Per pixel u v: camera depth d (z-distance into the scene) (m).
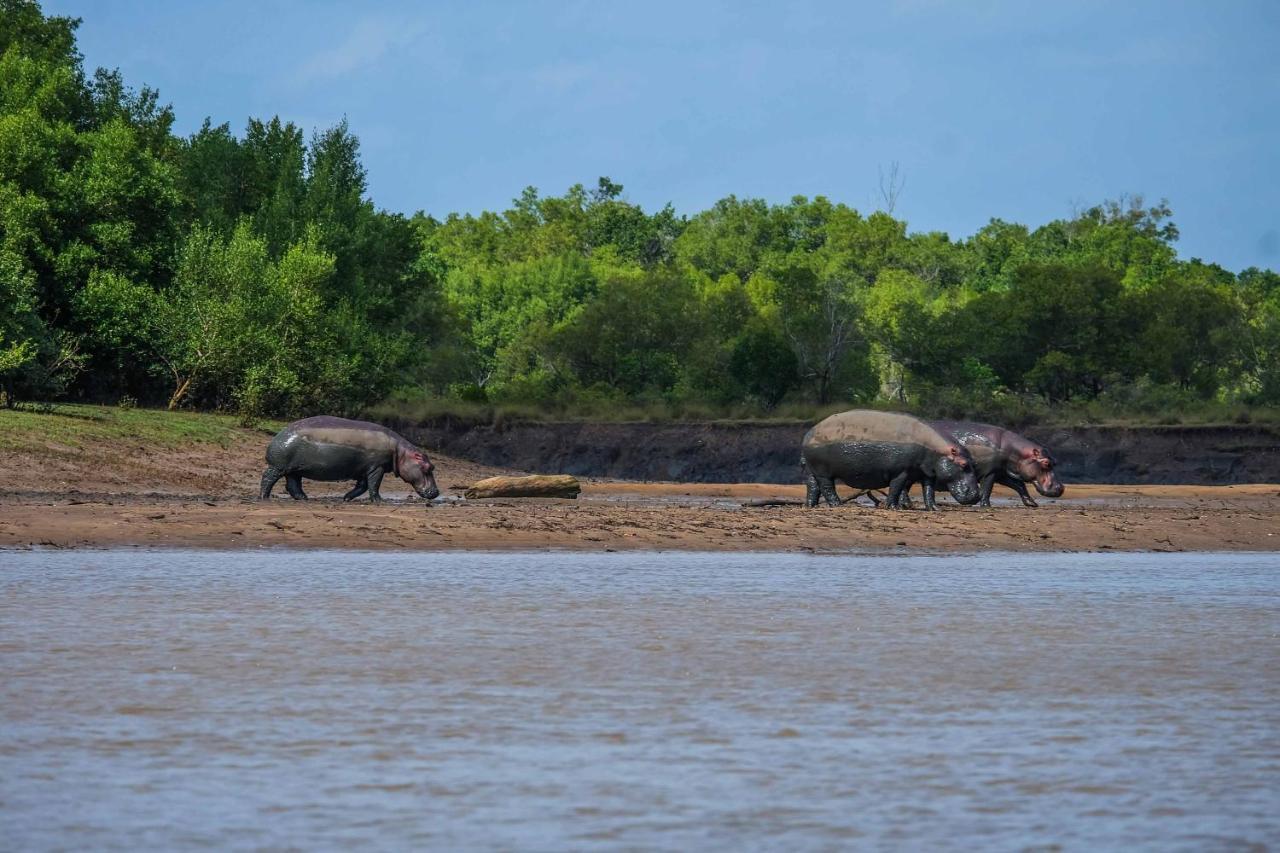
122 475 118.56
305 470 105.56
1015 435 122.50
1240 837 21.59
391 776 25.52
